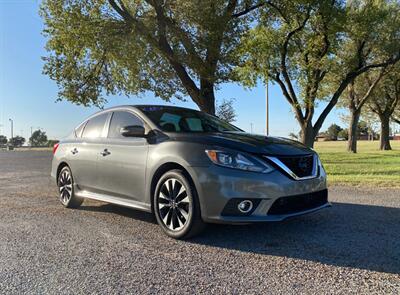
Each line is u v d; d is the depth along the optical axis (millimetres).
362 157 25625
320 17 18297
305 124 22047
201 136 4887
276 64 20703
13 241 4918
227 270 3811
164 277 3658
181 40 14094
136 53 14797
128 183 5551
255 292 3295
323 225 5445
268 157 4508
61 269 3904
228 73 15078
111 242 4816
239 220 4375
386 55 24672
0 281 3619
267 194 4371
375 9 20688
